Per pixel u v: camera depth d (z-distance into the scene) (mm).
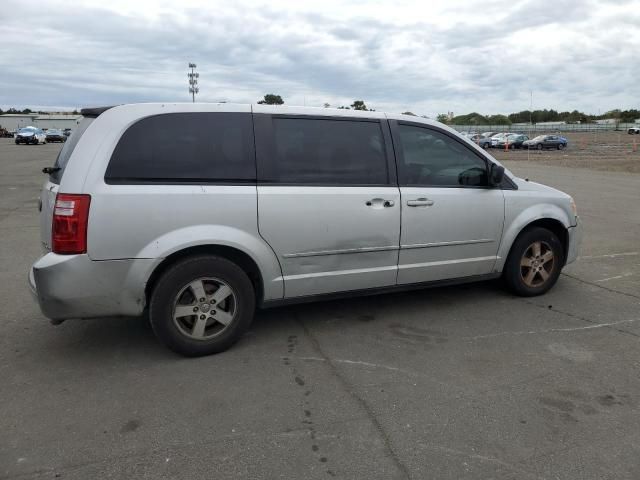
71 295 3406
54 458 2639
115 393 3289
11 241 7633
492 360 3793
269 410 3102
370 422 2980
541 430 2910
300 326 4438
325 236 4047
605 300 5152
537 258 5172
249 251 3789
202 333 3793
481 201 4711
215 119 3777
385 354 3895
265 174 3854
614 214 10672
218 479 2494
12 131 79875
